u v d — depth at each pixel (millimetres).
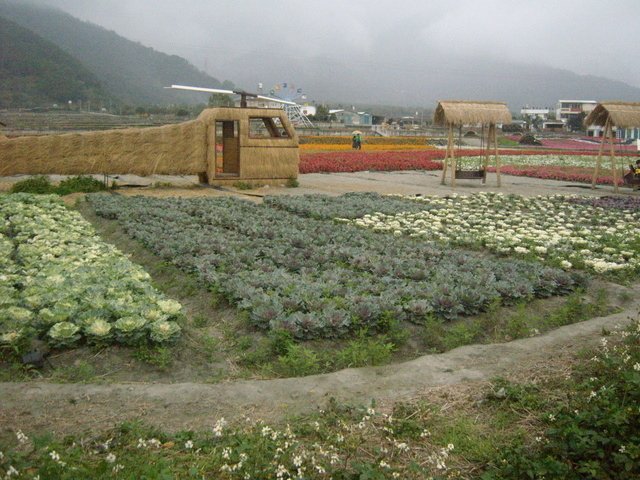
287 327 6453
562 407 4629
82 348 5938
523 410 4852
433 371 5609
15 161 18297
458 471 4078
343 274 8789
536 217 15422
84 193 18312
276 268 9125
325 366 5992
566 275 8867
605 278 9711
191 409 4789
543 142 69125
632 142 65250
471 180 25594
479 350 6152
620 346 6098
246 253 9711
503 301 8047
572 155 44750
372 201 16750
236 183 20438
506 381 5293
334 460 4039
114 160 19156
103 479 3623
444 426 4609
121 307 6496
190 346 6254
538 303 8297
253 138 20500
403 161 32656
